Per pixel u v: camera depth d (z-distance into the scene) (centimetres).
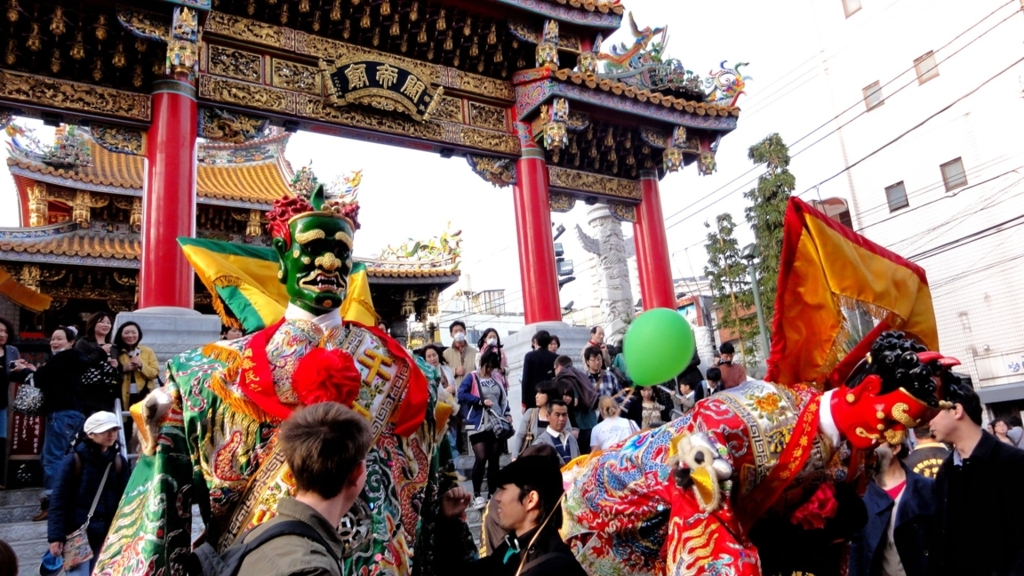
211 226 2312
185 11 1198
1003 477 427
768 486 367
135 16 1201
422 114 1538
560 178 1756
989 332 2814
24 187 2267
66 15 1190
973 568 432
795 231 418
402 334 2580
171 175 1208
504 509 420
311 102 1445
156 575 342
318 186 437
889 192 3164
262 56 1412
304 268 420
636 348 380
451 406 476
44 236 2125
